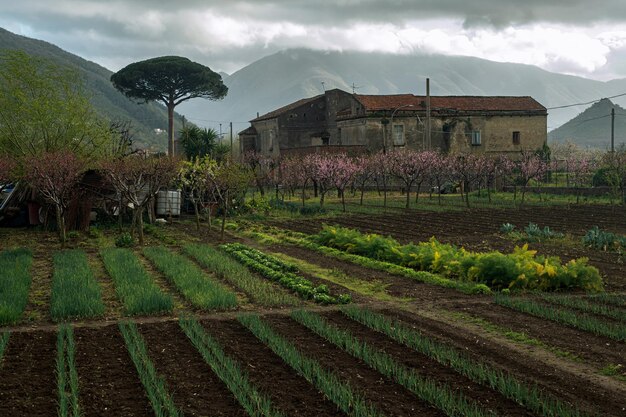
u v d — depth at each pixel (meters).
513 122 83.56
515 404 10.01
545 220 40.03
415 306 17.06
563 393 10.43
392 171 50.75
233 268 22.55
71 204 35.75
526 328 14.59
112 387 10.85
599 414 9.58
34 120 37.59
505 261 19.36
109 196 37.53
